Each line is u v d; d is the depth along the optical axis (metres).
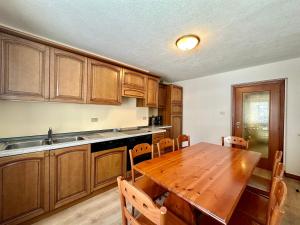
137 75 3.05
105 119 2.89
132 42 2.09
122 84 2.75
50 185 1.71
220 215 0.77
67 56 2.04
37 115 2.09
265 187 1.61
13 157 1.48
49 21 1.61
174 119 4.21
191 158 1.67
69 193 1.86
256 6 1.39
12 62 1.62
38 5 1.36
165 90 4.24
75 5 1.37
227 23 1.65
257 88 3.12
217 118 3.73
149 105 3.36
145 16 1.53
